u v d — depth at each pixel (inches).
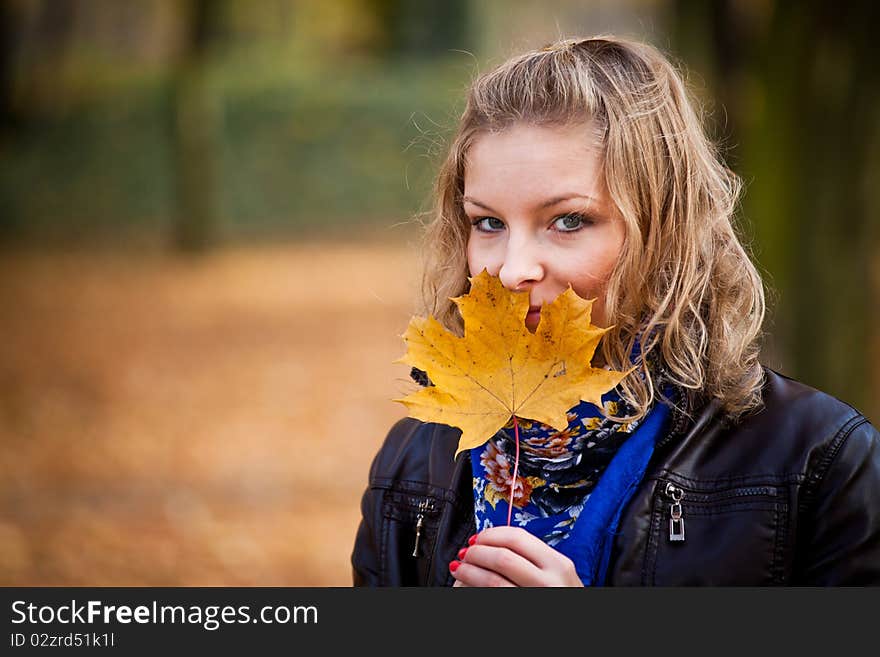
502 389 89.6
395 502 112.1
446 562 105.0
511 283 91.3
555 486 97.9
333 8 1740.9
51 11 1594.5
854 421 95.8
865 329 328.2
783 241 325.4
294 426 575.8
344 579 351.6
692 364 95.5
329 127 1550.2
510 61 99.3
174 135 1510.8
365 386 673.6
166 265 1284.4
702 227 99.6
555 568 87.8
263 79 1562.5
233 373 714.2
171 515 417.1
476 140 95.4
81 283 1165.7
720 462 96.0
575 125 92.5
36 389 668.1
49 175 1531.7
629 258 93.2
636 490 95.4
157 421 587.8
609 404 95.3
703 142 102.3
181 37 1327.5
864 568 91.6
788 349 328.8
